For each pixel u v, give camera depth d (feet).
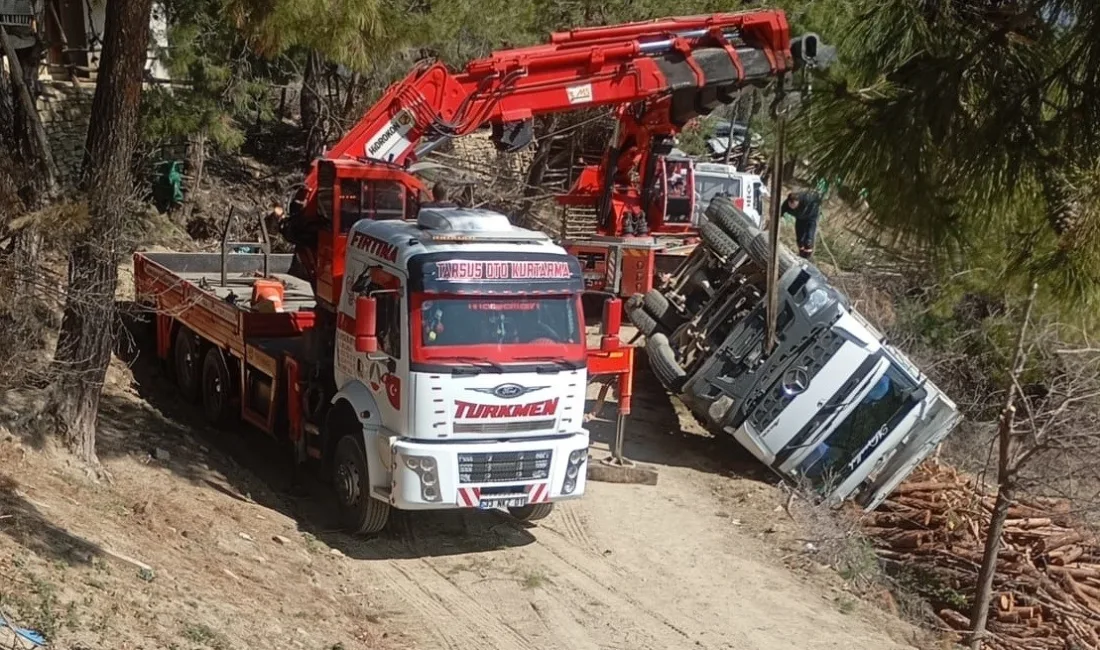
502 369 33.35
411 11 52.16
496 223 35.81
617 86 40.86
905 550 42.93
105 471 34.17
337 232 39.19
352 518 35.76
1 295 30.50
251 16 43.75
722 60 40.70
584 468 35.06
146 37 30.71
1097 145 11.88
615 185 59.98
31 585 23.52
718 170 73.82
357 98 68.49
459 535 37.63
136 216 53.83
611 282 58.34
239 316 41.78
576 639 31.22
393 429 33.63
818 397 43.32
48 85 65.51
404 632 30.01
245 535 33.40
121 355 48.60
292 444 41.60
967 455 49.70
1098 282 12.09
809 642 32.81
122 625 23.30
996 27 13.04
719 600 35.14
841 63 13.56
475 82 41.09
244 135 67.31
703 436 50.55
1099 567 41.93
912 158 12.30
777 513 42.91
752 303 46.44
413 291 32.71
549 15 63.00
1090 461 40.78
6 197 29.22
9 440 31.91
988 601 36.63
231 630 25.48
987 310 48.42
